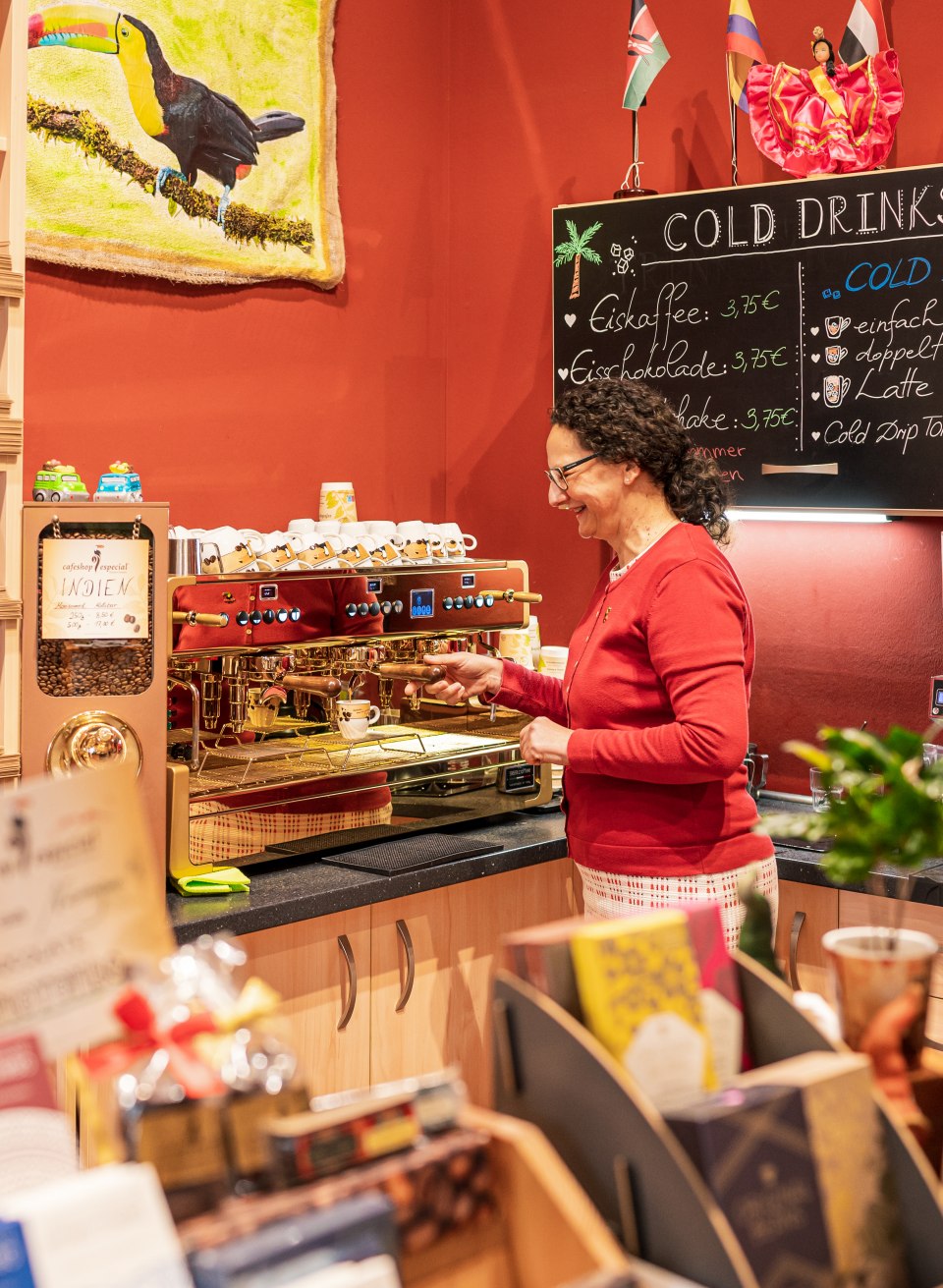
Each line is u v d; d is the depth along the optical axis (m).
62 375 2.92
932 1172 1.20
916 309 2.93
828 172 3.02
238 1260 0.87
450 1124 1.05
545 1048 1.10
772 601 3.29
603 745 2.24
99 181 2.90
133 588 2.35
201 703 2.55
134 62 2.94
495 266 3.69
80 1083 1.05
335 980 2.58
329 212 3.41
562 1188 1.01
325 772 2.68
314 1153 0.97
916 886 2.63
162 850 2.42
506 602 3.03
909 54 3.00
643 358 3.33
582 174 3.52
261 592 2.57
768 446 3.16
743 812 2.31
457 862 2.72
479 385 3.75
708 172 3.31
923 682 3.09
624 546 2.37
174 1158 0.96
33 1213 0.84
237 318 3.25
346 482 3.37
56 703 2.31
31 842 1.07
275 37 3.23
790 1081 1.10
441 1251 1.00
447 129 3.75
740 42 3.07
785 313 3.11
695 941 1.23
